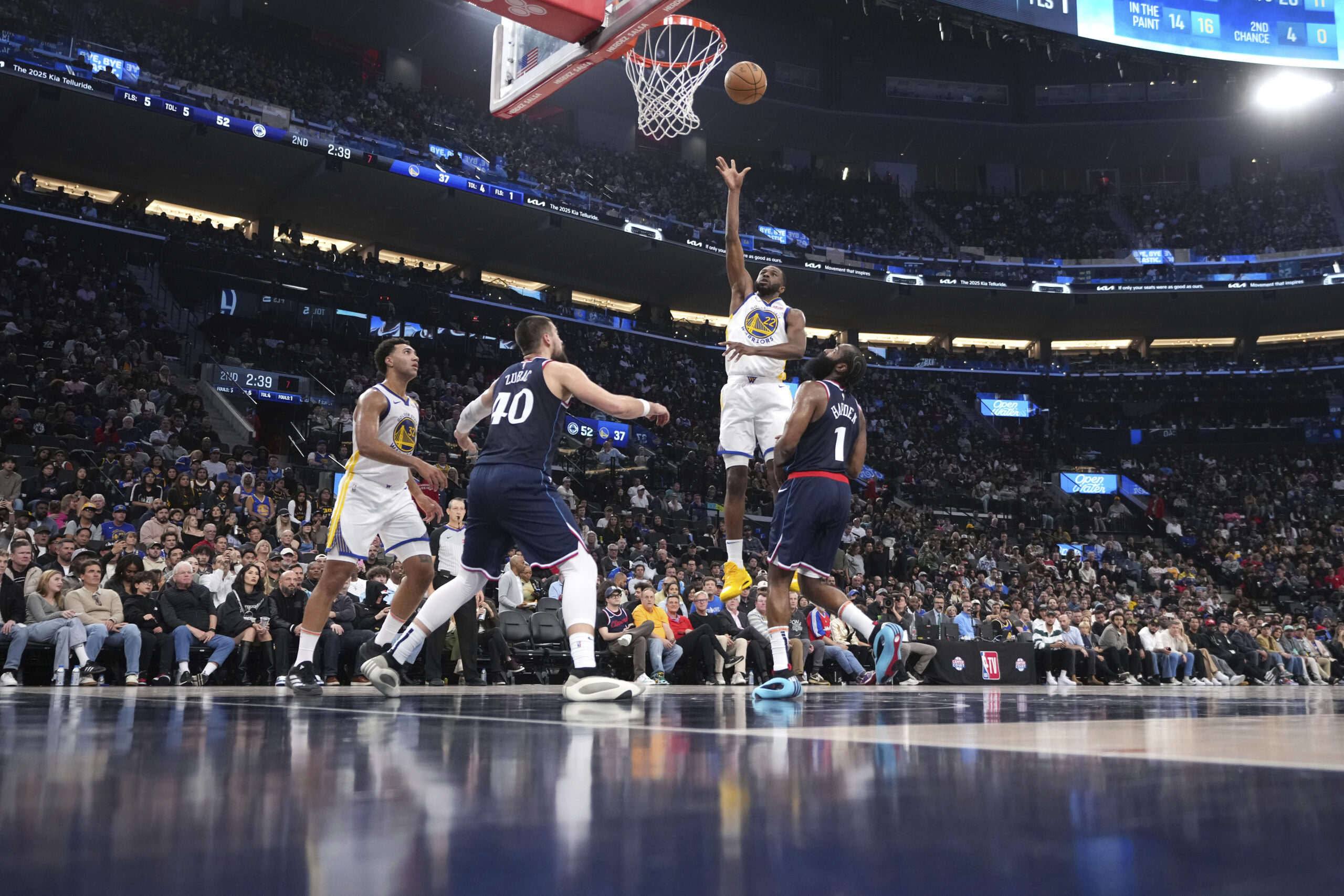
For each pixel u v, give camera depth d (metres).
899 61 32.62
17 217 20.50
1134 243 33.25
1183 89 32.28
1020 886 0.71
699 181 31.02
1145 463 32.19
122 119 21.20
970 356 33.97
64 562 8.46
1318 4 24.39
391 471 4.75
